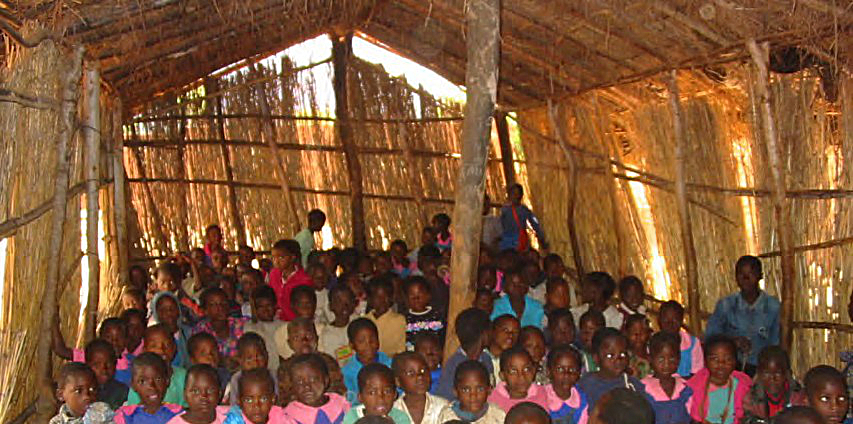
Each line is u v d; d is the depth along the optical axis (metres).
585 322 6.64
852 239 6.97
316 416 5.20
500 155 12.82
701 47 8.28
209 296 7.06
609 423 3.80
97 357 5.60
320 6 10.01
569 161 11.02
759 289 7.42
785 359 5.38
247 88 12.31
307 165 12.55
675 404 5.67
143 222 12.03
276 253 8.61
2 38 6.33
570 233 11.04
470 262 6.35
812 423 3.97
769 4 7.00
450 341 6.46
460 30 10.99
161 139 12.11
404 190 12.77
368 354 6.13
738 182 8.59
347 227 12.62
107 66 8.47
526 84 11.40
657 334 5.73
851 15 6.62
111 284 8.85
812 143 7.36
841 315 7.14
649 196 9.89
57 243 6.30
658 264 10.09
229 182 12.30
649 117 9.83
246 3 8.36
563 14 8.86
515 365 5.27
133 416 5.14
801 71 7.44
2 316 5.68
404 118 12.72
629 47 9.03
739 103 8.59
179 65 10.13
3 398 5.40
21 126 5.79
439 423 5.05
